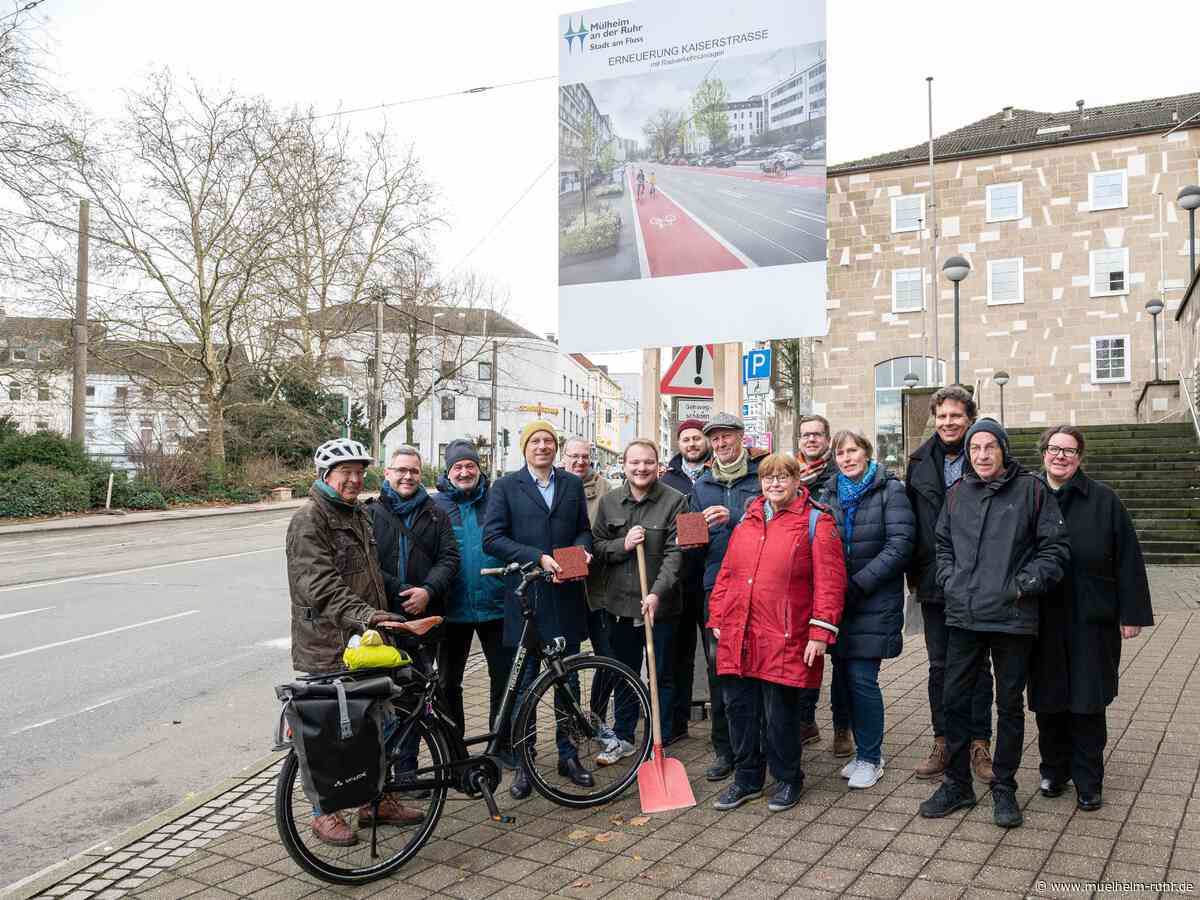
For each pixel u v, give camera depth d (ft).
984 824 13.82
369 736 12.39
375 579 14.79
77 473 90.79
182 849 14.20
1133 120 105.81
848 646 16.14
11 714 22.36
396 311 138.00
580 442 21.25
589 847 13.64
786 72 26.00
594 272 27.73
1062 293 101.14
